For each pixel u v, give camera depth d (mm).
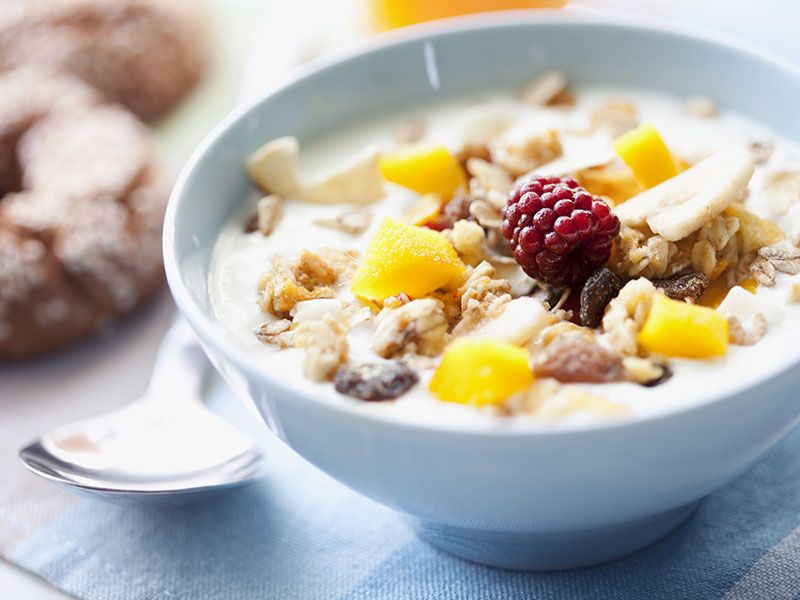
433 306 329
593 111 408
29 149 484
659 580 336
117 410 404
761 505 350
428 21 493
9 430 409
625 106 404
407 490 310
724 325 319
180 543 362
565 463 293
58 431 386
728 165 350
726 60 398
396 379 312
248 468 373
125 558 360
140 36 526
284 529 362
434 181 380
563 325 326
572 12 429
